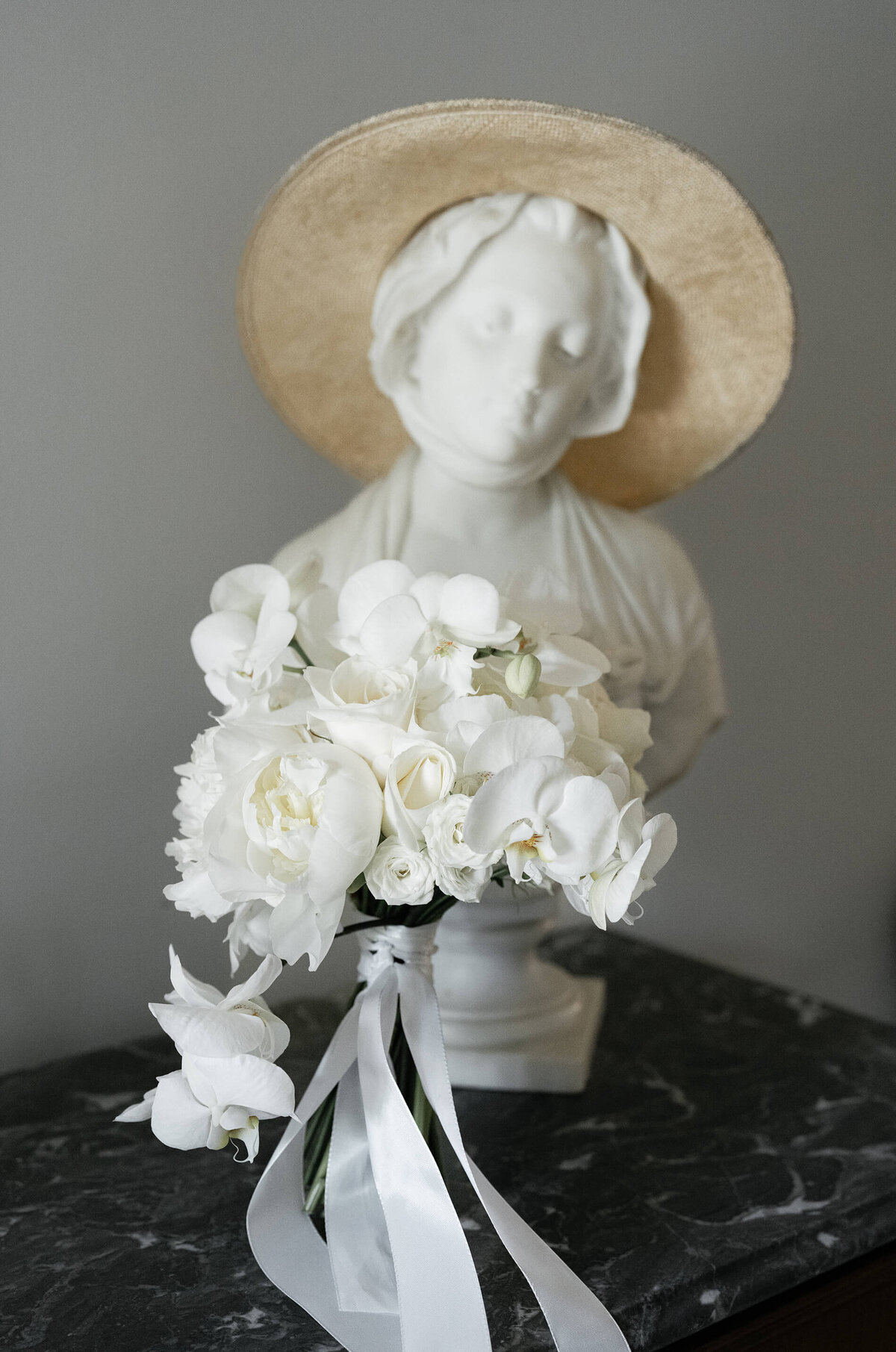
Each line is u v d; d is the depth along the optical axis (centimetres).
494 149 93
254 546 131
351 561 106
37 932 120
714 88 150
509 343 98
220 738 69
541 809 65
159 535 125
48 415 117
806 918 177
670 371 112
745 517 162
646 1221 89
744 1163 97
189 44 120
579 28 141
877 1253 92
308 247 103
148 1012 128
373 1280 78
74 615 120
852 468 171
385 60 130
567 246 98
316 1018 128
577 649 77
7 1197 93
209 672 80
